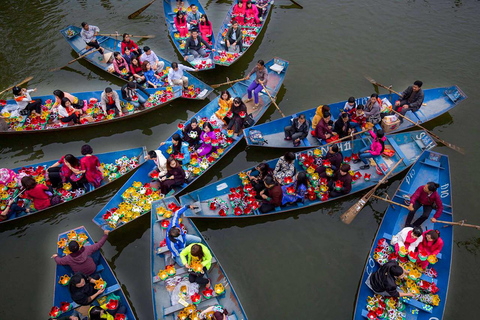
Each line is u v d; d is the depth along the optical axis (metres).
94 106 11.97
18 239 9.23
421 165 10.02
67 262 7.57
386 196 9.13
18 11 16.34
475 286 8.27
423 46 14.51
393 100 12.30
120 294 7.70
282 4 16.72
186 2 16.22
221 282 7.90
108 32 15.27
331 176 9.94
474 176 10.33
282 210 9.27
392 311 7.49
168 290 7.77
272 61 13.10
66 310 7.38
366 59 14.10
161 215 8.77
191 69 12.38
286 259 8.82
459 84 13.04
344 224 9.41
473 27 15.17
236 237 9.23
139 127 11.95
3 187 9.62
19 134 11.33
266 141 10.65
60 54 14.43
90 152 9.37
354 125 11.33
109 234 9.19
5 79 13.44
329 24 15.62
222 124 11.45
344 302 8.12
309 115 11.70
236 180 9.95
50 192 9.47
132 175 9.73
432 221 8.55
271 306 8.08
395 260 7.53
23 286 8.44
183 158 10.14
